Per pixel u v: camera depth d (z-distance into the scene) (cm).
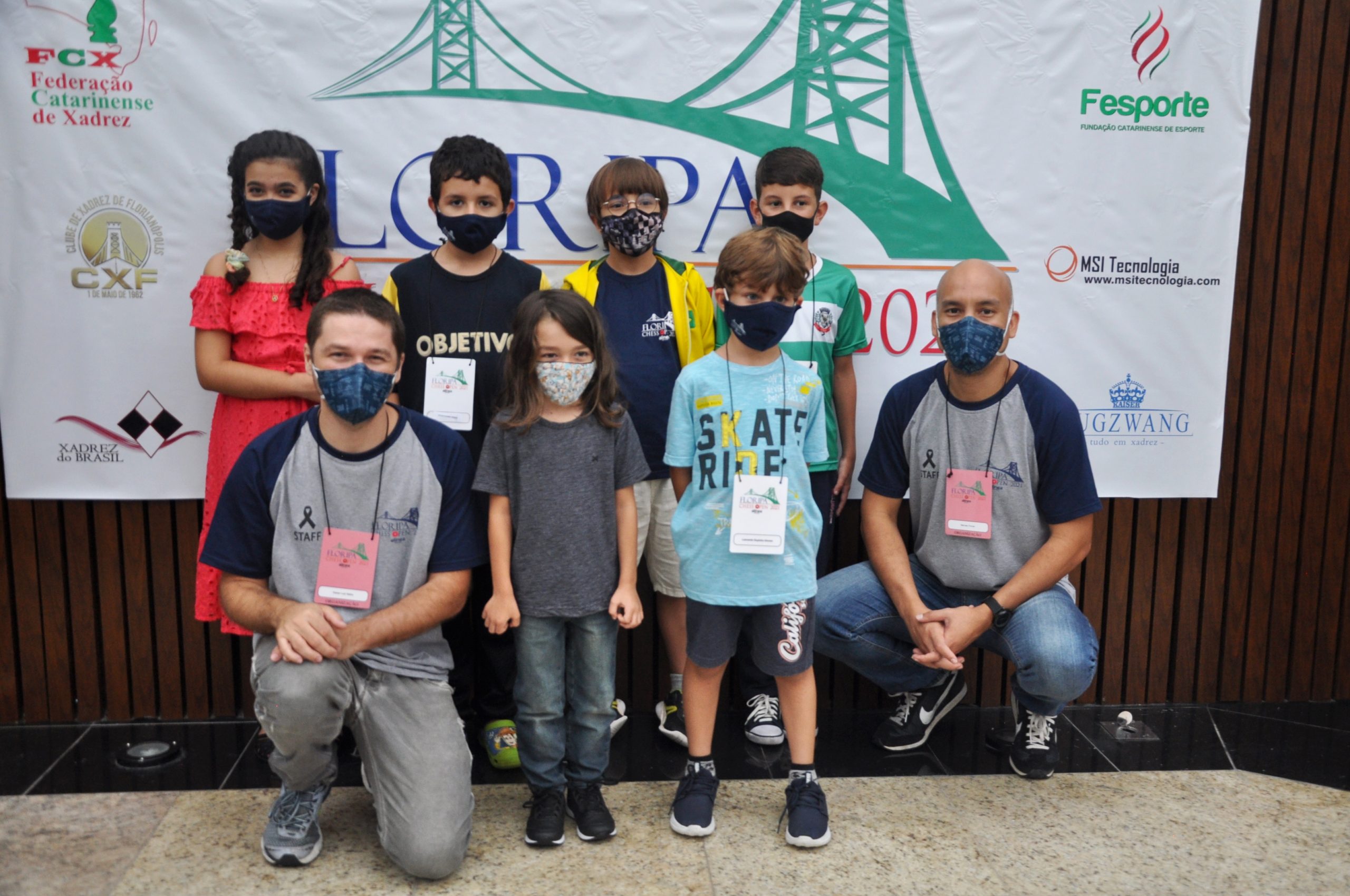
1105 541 303
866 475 259
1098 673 307
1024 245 288
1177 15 279
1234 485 304
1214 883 201
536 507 210
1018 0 277
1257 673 306
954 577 253
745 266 206
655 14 272
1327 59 287
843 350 273
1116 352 293
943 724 287
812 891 197
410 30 267
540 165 276
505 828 221
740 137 279
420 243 277
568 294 209
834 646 259
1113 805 235
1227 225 289
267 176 241
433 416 249
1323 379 301
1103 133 284
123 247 269
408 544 209
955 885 199
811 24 275
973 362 230
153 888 195
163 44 262
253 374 244
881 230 286
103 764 255
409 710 205
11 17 257
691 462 221
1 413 271
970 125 282
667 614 271
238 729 279
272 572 210
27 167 263
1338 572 304
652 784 244
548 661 212
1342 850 214
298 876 200
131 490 277
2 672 281
